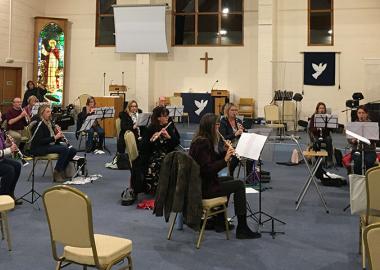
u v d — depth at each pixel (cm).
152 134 516
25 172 686
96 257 236
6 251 347
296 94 1045
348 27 1120
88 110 882
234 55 1192
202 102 1154
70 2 1243
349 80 1121
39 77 1188
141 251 351
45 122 611
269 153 430
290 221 439
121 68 1236
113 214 460
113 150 934
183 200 348
